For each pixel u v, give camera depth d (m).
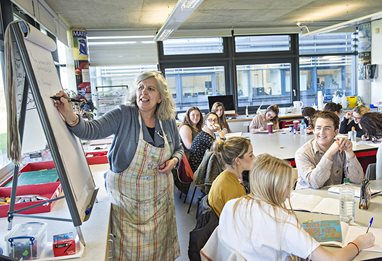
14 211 1.54
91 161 3.20
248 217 1.40
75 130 1.62
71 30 6.31
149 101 1.90
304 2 5.33
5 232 1.56
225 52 7.45
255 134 4.92
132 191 1.93
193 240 1.72
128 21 6.07
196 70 7.41
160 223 2.03
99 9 5.08
